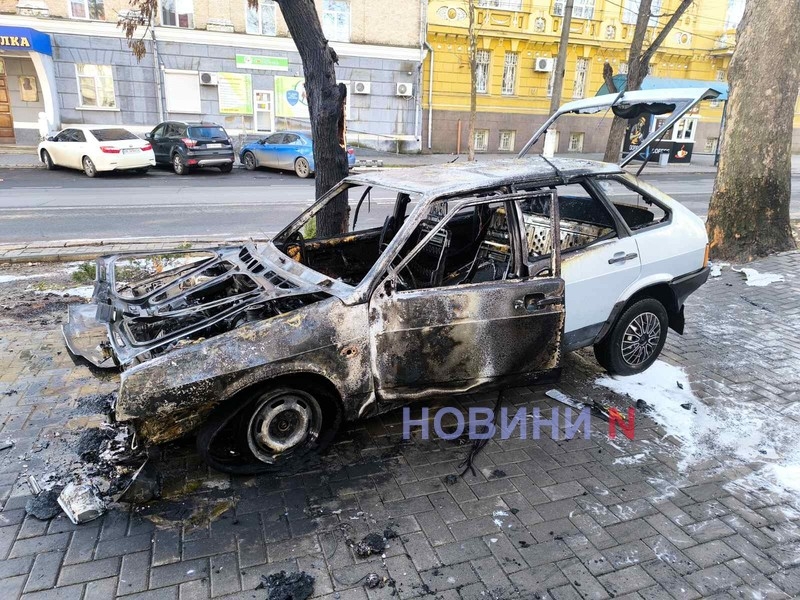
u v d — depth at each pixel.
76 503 3.08
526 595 2.63
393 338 3.51
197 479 3.43
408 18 23.38
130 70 21.19
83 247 8.40
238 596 2.60
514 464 3.62
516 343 3.85
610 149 18.44
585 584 2.70
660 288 4.68
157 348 3.28
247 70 22.47
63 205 12.17
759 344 5.51
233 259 4.53
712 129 30.16
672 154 26.03
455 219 4.99
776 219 8.52
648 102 4.94
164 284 4.43
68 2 20.00
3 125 21.67
